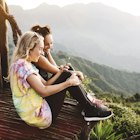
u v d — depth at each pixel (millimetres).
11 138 3406
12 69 3373
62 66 4285
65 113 4215
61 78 3781
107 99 13531
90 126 4066
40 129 3639
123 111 9656
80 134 4078
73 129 3758
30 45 3311
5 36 5805
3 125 3678
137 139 8234
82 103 3805
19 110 3414
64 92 3682
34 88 3336
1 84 5355
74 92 3762
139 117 10016
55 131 3654
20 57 3346
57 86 3424
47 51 4633
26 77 3297
